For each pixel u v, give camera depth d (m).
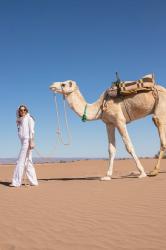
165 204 7.67
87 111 13.67
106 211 7.32
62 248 5.15
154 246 5.05
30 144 12.25
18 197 9.62
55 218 6.93
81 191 10.18
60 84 13.62
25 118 12.28
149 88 13.31
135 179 12.49
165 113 13.41
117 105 13.36
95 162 25.45
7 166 24.41
